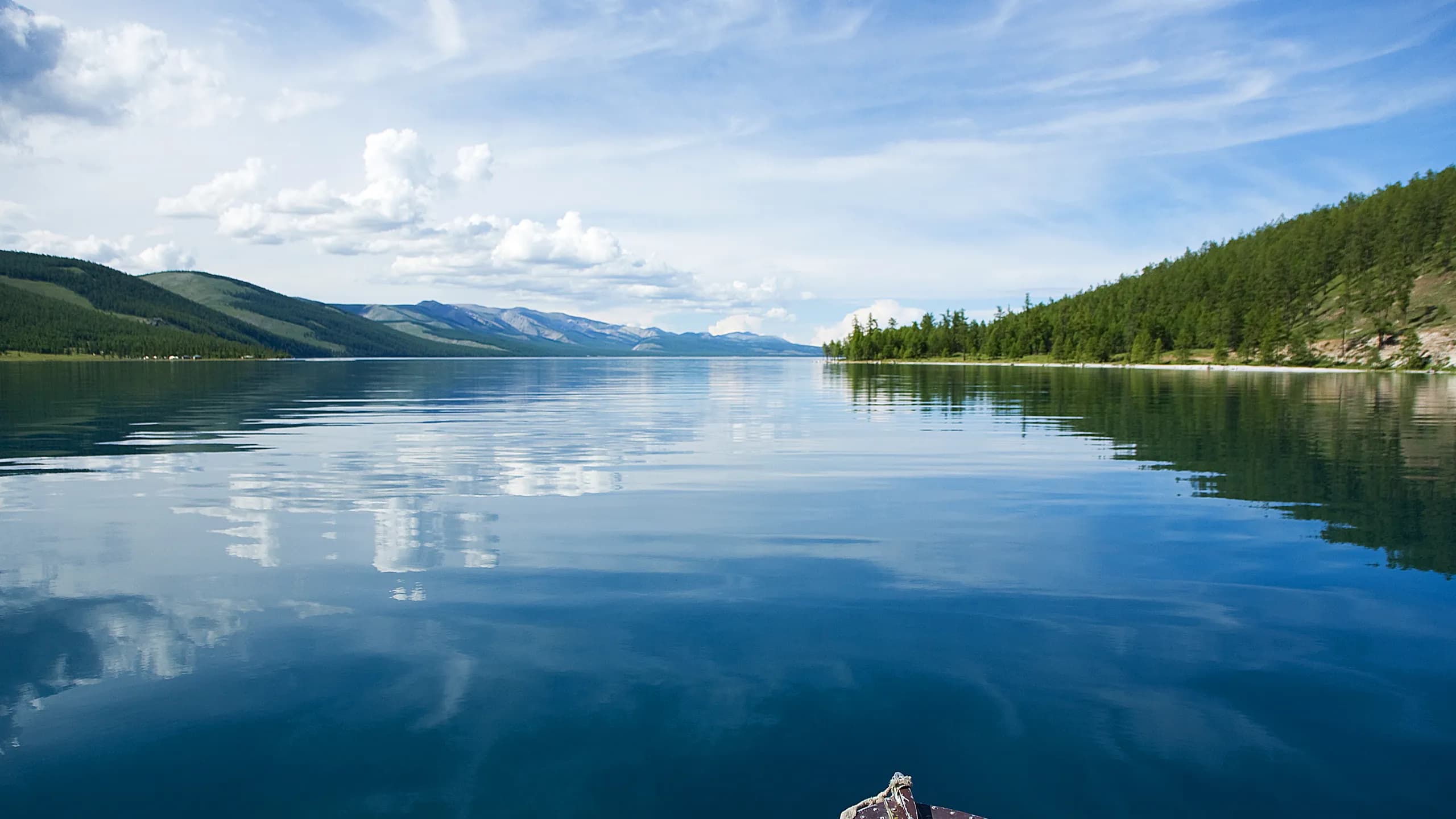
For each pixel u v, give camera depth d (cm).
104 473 2042
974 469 2142
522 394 6278
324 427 3331
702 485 1889
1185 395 5638
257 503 1641
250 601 1003
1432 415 3772
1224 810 573
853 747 658
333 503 1644
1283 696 751
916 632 909
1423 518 1502
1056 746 660
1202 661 829
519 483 1895
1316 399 5100
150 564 1167
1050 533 1379
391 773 617
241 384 8081
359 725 691
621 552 1253
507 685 767
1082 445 2681
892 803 555
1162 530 1406
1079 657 838
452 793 590
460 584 1080
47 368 14675
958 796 588
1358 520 1477
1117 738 673
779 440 2855
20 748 648
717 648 861
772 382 8856
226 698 738
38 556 1209
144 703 727
